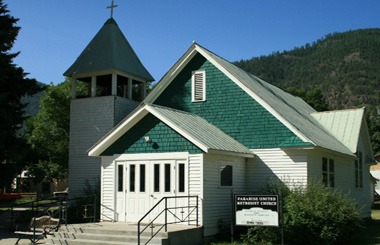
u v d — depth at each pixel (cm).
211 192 1839
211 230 1814
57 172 4616
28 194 5959
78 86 4575
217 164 1900
